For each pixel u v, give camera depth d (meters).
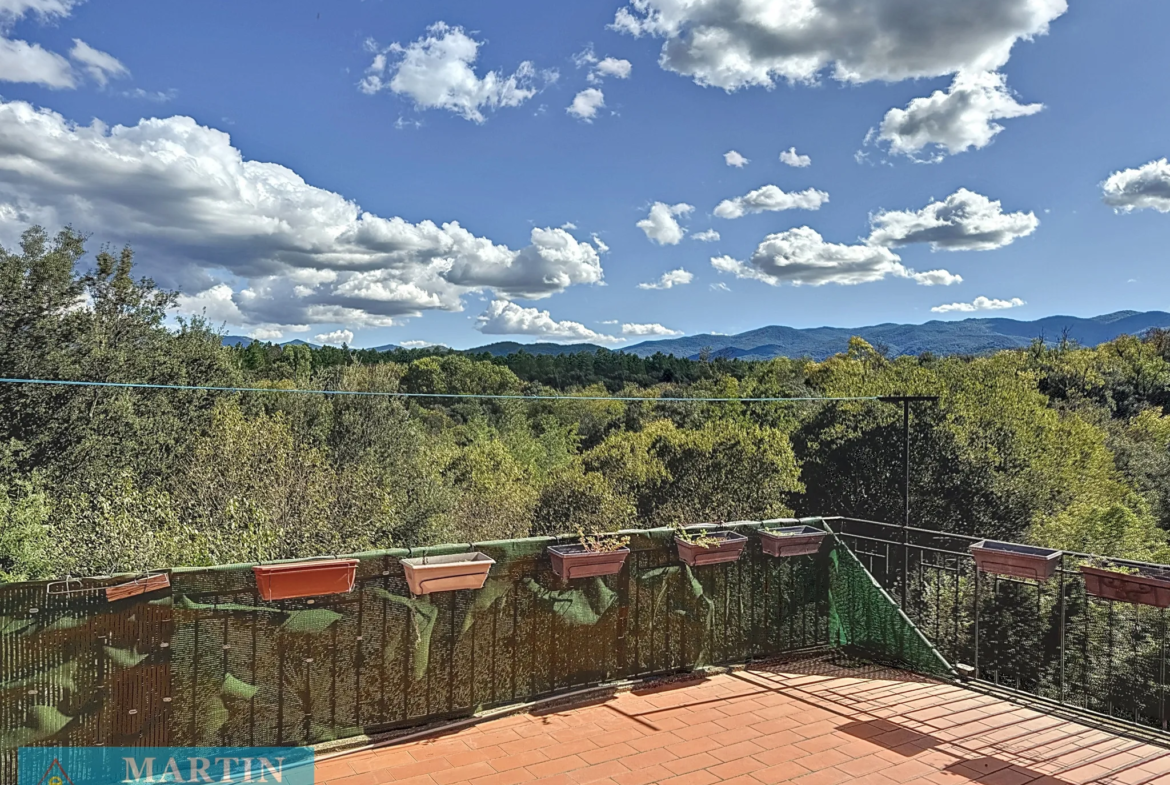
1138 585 3.59
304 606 3.18
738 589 4.77
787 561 5.01
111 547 8.54
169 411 14.77
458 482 19.80
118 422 13.55
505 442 28.55
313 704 3.20
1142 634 6.96
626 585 4.27
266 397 17.19
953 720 3.83
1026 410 16.72
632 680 4.28
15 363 12.66
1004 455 15.96
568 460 26.69
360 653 3.33
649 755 3.32
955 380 18.08
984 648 7.24
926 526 15.86
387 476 16.73
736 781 3.08
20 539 9.59
